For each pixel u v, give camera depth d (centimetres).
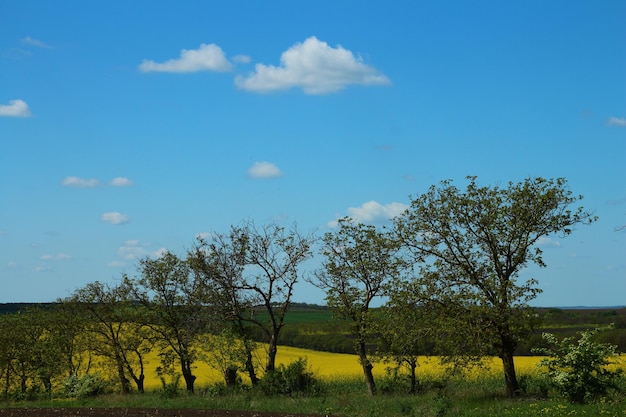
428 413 2367
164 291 4016
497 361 4462
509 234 2756
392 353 2992
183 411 2738
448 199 2816
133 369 4312
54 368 4219
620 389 2514
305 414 2520
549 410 2169
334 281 3453
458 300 2750
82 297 4178
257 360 3894
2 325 4259
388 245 3303
